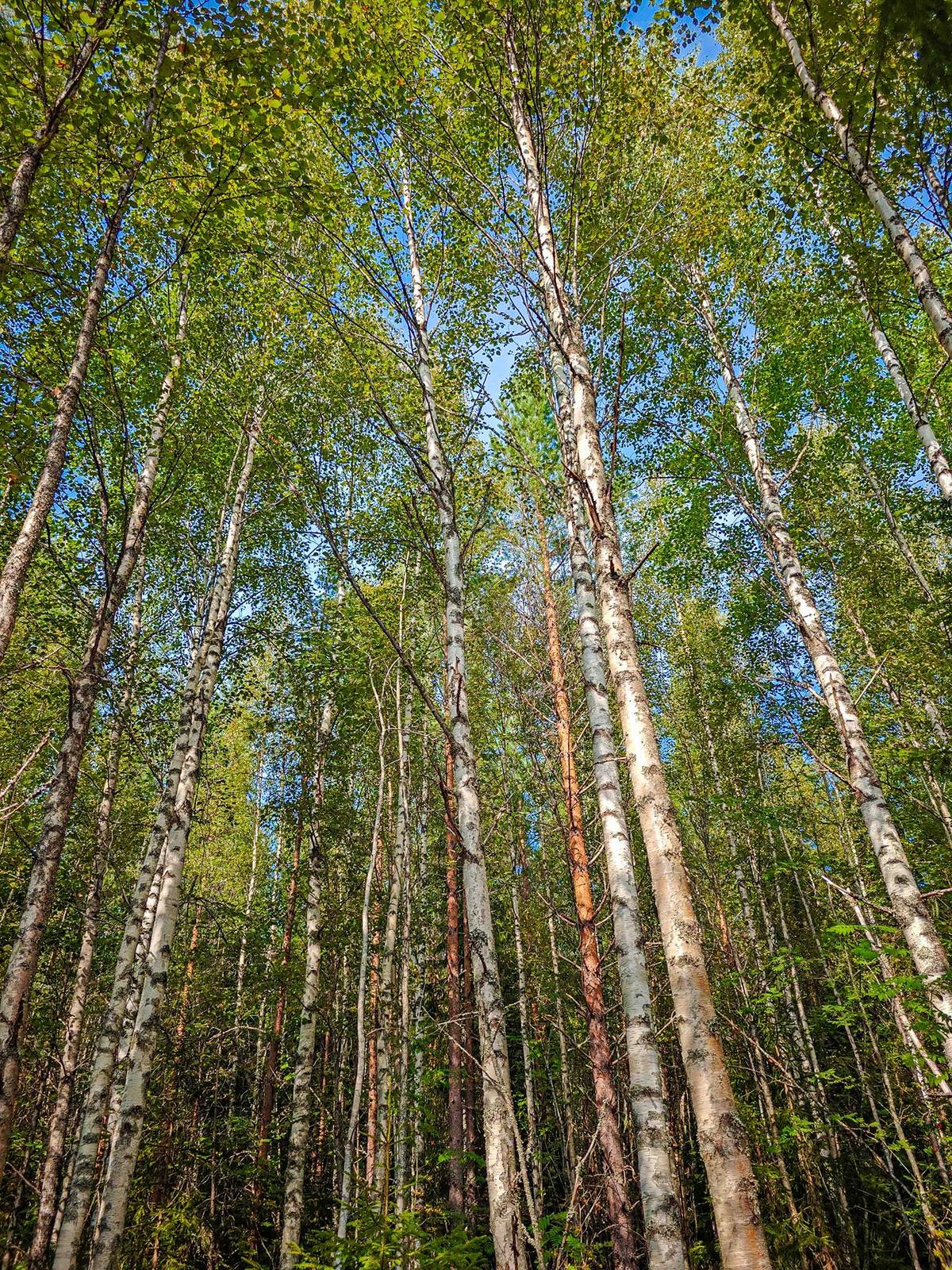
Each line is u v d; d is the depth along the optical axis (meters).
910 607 11.33
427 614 12.19
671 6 6.25
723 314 11.03
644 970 4.20
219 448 12.07
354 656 11.44
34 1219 11.32
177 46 5.18
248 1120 13.52
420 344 7.77
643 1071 3.79
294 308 9.50
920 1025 6.01
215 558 11.30
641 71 6.74
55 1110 10.54
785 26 5.89
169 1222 10.80
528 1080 10.66
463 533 11.69
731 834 14.51
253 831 19.42
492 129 7.52
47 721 11.18
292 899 13.20
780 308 10.77
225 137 5.78
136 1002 10.78
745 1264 2.66
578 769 10.88
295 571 13.23
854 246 8.14
